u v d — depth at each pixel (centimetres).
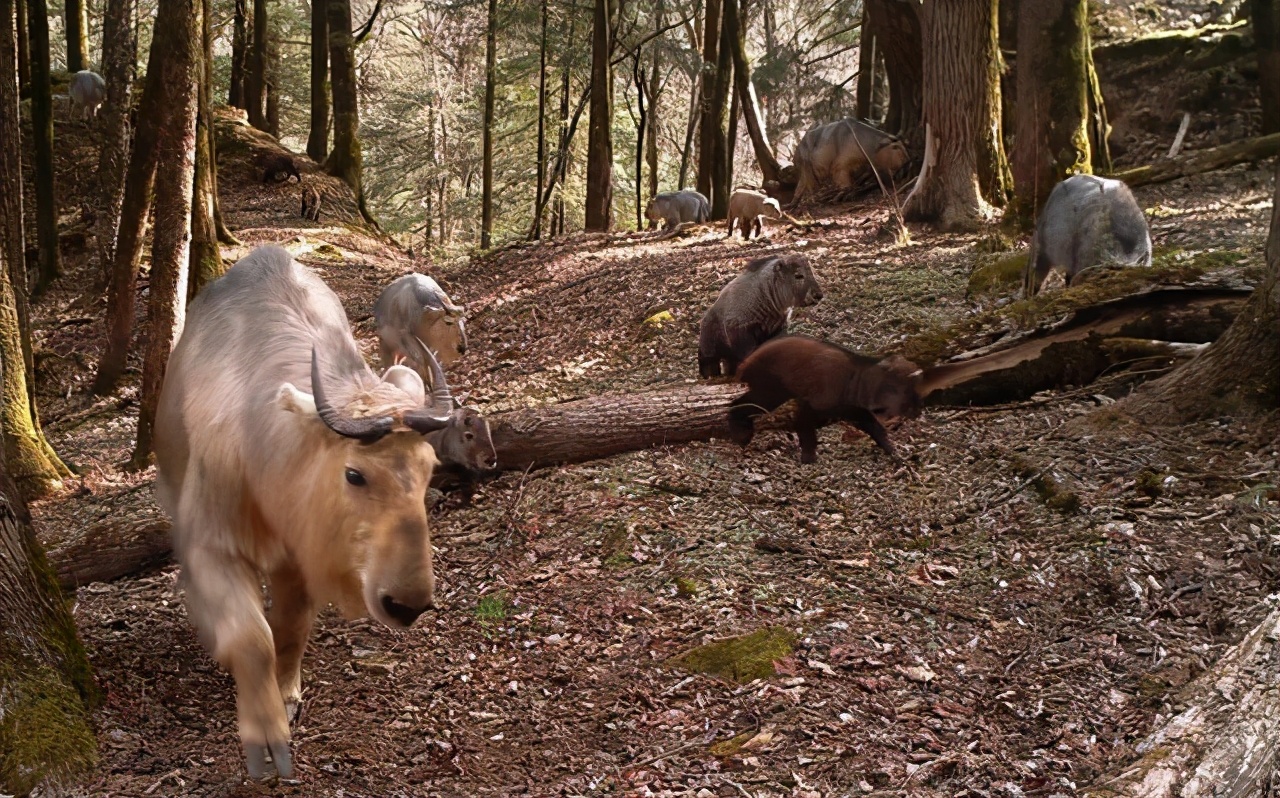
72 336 1546
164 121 930
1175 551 595
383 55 4525
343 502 373
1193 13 2100
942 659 535
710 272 1381
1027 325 816
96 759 452
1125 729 475
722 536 654
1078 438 720
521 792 454
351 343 467
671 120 4003
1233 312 803
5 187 909
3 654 462
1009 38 2003
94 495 890
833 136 2162
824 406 632
